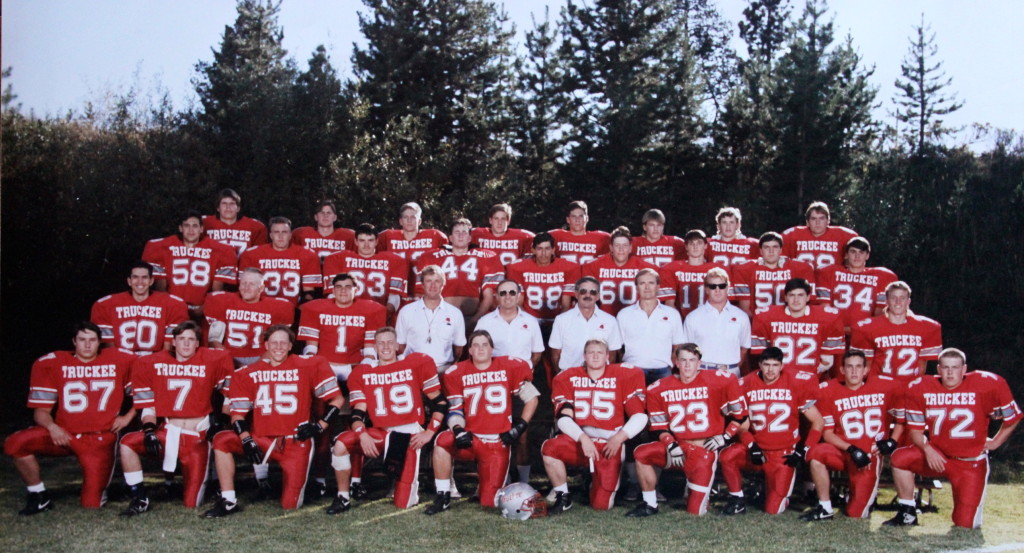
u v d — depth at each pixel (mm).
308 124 18641
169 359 7371
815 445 7078
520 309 8344
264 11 34656
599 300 9062
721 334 8188
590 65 25312
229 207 9734
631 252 9562
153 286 9195
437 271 8172
